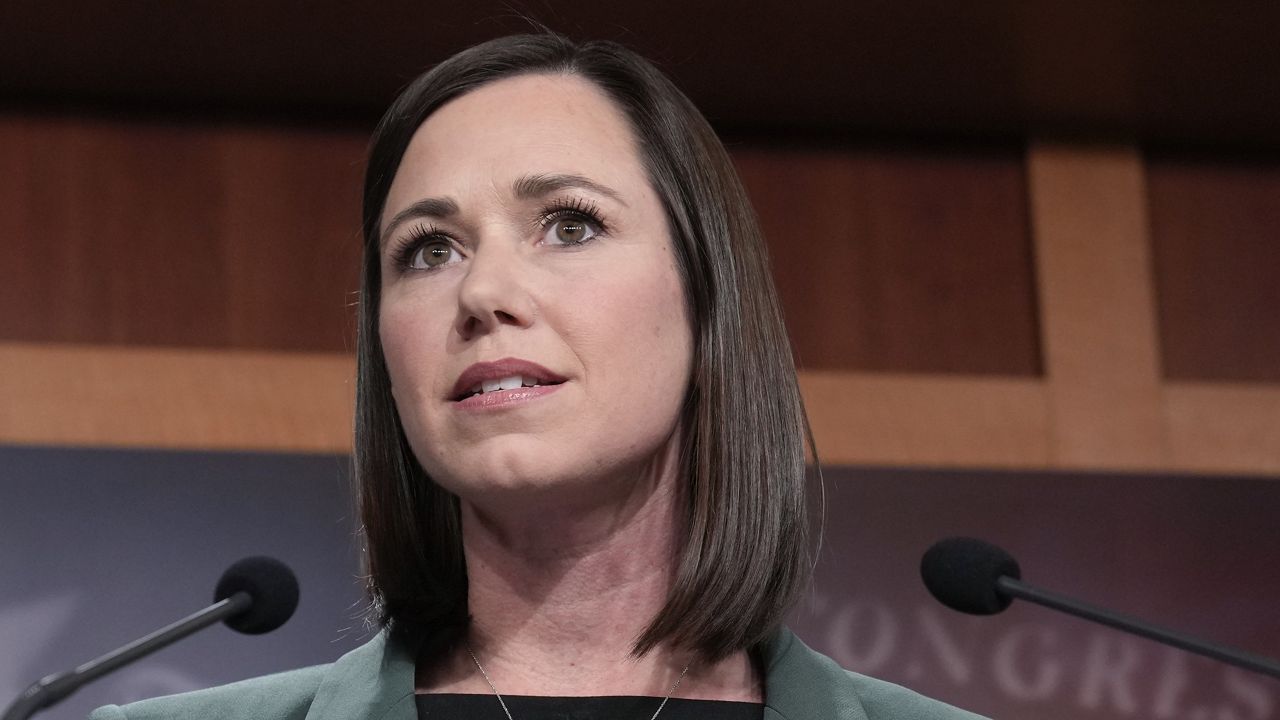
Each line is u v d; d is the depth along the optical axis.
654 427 5.05
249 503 10.63
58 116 12.24
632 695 5.09
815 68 11.89
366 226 5.62
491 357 4.85
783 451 5.45
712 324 5.38
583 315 4.94
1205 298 13.20
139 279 12.12
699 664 5.21
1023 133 13.14
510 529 5.14
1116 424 12.73
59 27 11.21
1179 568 11.44
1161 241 13.25
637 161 5.35
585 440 4.87
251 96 12.26
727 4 10.95
